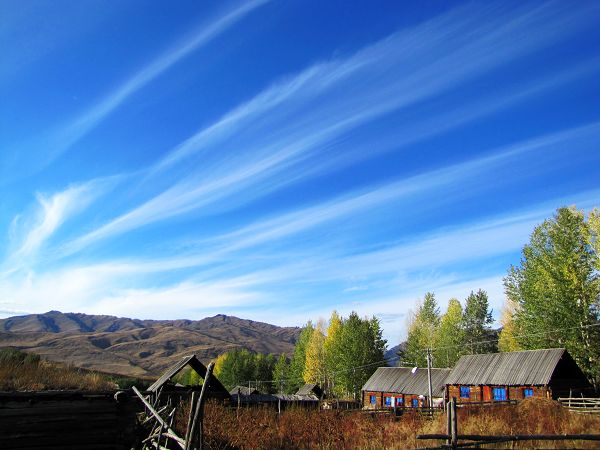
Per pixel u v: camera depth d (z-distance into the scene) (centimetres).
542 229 4500
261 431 1903
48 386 2416
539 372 3538
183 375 10025
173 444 1442
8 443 1431
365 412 2839
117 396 1590
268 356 12019
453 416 1138
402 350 7706
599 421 1902
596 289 3909
